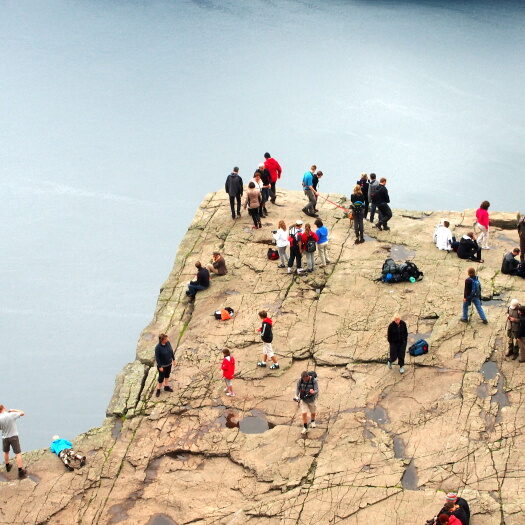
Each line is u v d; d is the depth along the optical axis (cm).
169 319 3272
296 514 2294
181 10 12244
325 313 3155
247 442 2588
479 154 7788
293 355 2952
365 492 2333
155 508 2408
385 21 11325
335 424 2620
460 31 10869
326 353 2945
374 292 3241
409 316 3075
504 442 2445
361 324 3069
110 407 2800
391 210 3919
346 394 2742
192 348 3041
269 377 2859
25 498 2461
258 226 3803
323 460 2483
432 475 2369
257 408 2731
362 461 2453
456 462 2400
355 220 3588
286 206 4031
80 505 2436
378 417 2633
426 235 3684
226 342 3053
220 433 2634
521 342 2708
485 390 2666
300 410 2662
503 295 3139
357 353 2922
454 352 2845
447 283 3253
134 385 2891
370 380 2786
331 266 3456
